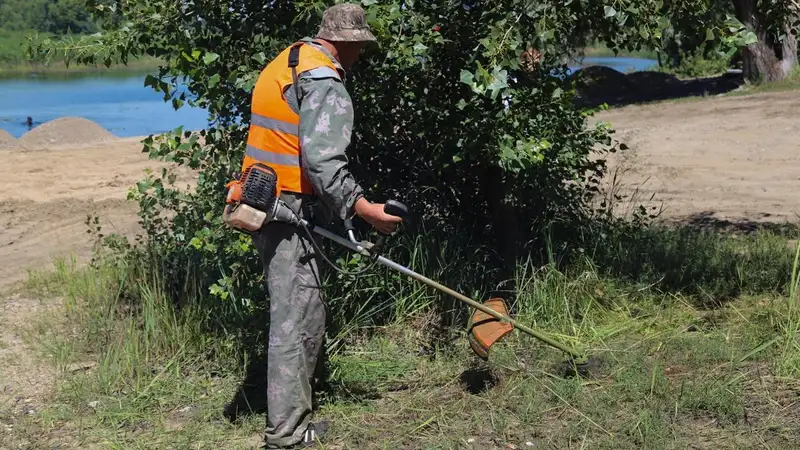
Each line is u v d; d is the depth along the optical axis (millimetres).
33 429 4344
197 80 4762
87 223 6996
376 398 4492
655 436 3906
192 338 5082
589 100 22891
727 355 4633
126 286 6051
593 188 6191
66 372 4973
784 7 5836
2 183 11320
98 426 4344
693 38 4941
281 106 3830
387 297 5266
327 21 3930
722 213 8547
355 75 4938
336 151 3723
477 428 4125
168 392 4652
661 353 4762
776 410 4102
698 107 17953
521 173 5371
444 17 4926
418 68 4934
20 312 6102
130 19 5066
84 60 5066
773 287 5586
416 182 5504
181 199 5637
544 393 4391
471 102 4914
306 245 3924
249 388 4656
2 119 22219
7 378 4965
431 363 4828
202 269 5523
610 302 5457
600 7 4789
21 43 5055
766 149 12609
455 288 5211
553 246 5758
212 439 4137
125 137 18172
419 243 5230
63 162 12867
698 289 5586
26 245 8352
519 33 4508
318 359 4391
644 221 7391
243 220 3773
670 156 12477
